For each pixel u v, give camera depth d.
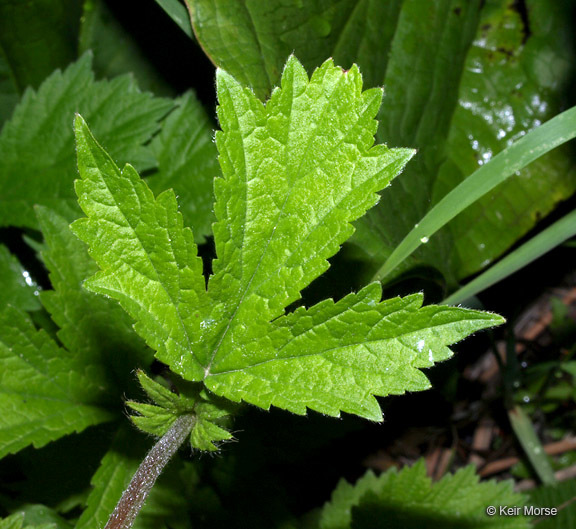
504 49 0.42
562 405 0.45
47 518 0.29
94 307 0.29
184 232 0.21
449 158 0.42
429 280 0.32
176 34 0.38
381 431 0.45
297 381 0.21
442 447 0.45
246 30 0.28
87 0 0.37
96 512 0.27
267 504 0.31
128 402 0.22
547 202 0.41
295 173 0.21
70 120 0.32
